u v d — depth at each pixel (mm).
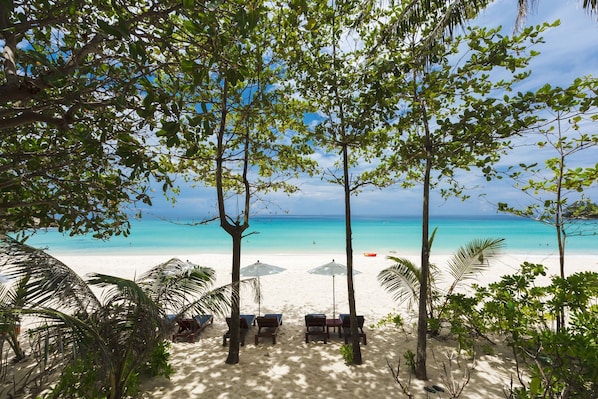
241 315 9328
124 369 4695
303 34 6176
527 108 4953
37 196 5070
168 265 6102
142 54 2760
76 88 3203
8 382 5789
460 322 7184
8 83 2994
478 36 5086
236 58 3721
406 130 6629
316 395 5531
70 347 3979
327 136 7137
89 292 4602
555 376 3492
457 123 5520
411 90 5961
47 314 3252
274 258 23672
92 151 3893
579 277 4156
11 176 4492
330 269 10250
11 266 3736
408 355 6469
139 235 46469
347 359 6863
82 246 34156
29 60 3455
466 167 6613
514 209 7223
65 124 3434
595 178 6094
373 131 6938
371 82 5387
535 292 4547
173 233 49219
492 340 7781
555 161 6754
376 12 6188
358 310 10688
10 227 5273
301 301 11883
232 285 5777
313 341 8164
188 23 2707
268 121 7625
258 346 7840
